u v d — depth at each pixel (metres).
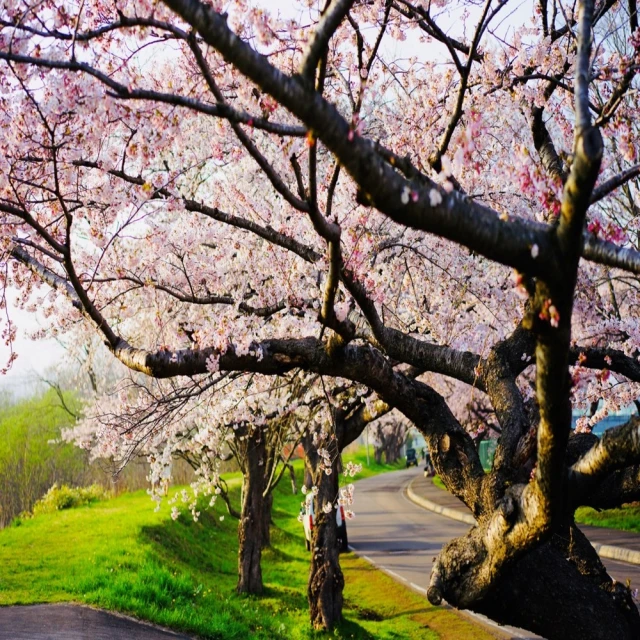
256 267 8.57
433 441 5.20
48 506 22.73
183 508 21.09
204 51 6.17
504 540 4.11
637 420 3.60
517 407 5.17
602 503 4.90
